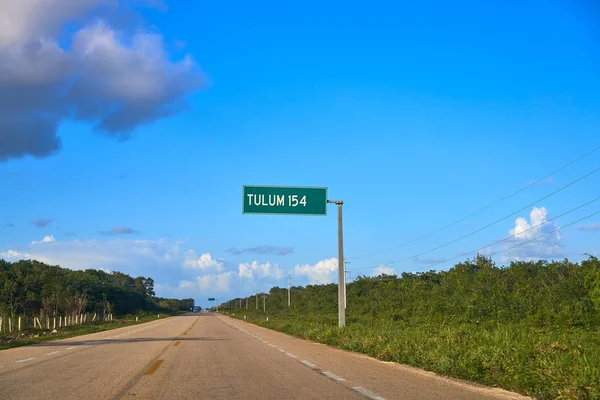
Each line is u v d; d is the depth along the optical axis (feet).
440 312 140.26
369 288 276.41
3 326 142.82
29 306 244.01
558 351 41.91
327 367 49.98
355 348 70.79
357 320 146.41
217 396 33.60
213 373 45.16
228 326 176.35
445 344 53.21
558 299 104.78
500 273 161.99
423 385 38.17
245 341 91.45
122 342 87.76
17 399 32.32
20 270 295.28
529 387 34.71
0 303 233.35
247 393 34.76
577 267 124.88
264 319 247.91
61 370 47.19
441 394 34.30
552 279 126.62
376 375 43.83
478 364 42.01
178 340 93.40
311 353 66.44
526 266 161.99
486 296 132.98
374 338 68.39
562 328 84.84
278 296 528.63
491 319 109.60
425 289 206.08
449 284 178.70
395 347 58.13
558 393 31.78
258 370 47.50
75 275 364.38
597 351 39.99
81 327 176.55
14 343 82.28
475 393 34.78
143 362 54.29
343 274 97.76
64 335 117.80
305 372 45.98
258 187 93.50
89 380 40.68
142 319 308.60
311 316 200.85
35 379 41.19
